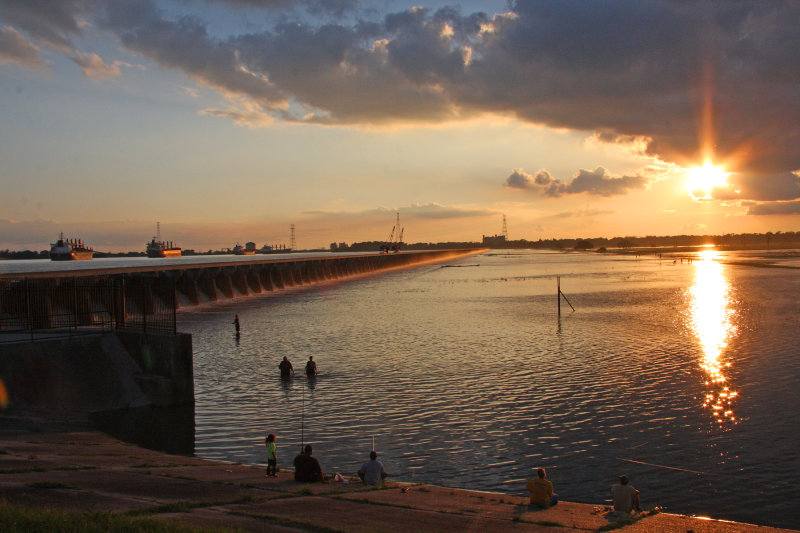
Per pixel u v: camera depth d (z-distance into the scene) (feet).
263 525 47.65
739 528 58.90
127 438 92.07
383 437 92.84
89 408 104.17
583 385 121.70
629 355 152.35
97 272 214.69
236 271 377.71
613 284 408.26
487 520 56.13
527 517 58.29
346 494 63.77
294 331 208.85
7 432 85.25
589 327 205.57
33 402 98.17
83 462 70.33
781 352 149.48
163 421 101.40
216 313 269.64
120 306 132.46
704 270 558.15
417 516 55.67
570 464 80.79
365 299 339.16
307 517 52.19
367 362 149.89
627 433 92.27
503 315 247.29
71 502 50.78
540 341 178.19
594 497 70.38
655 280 438.81
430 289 407.85
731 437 89.25
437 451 86.38
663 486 73.05
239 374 138.31
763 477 75.00
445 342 179.52
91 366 107.34
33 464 65.92
